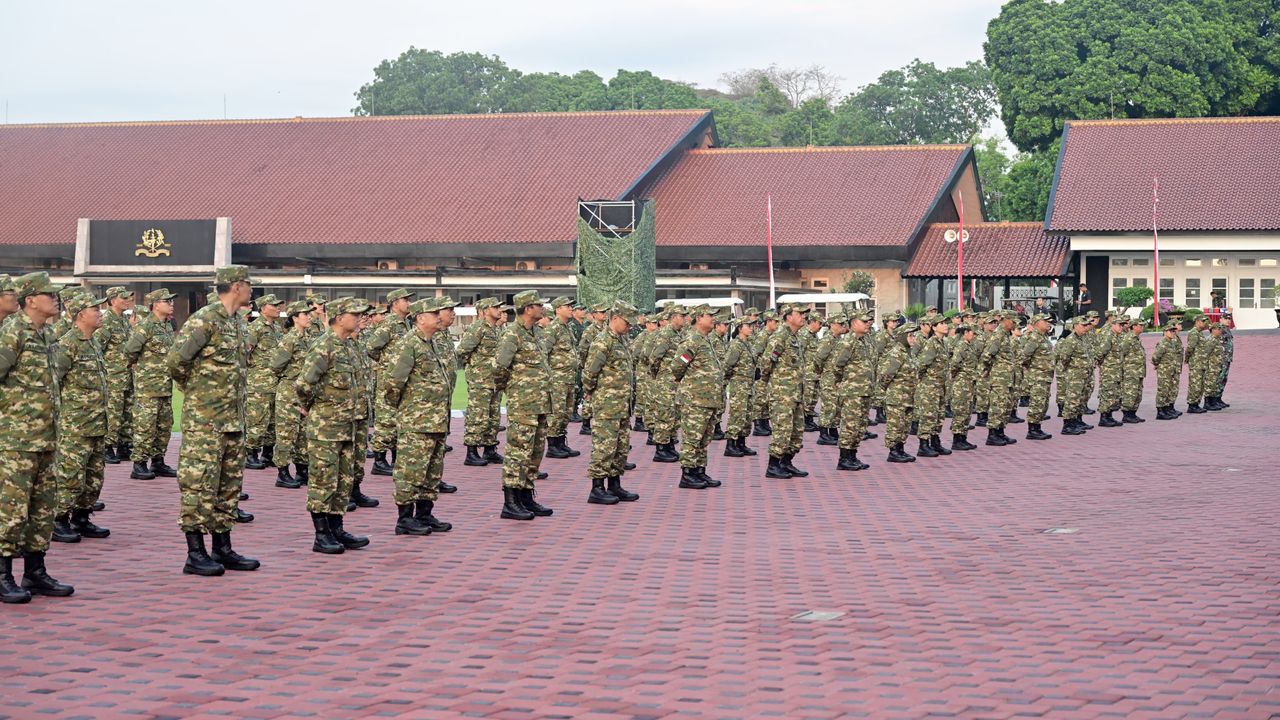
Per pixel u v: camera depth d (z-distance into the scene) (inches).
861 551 475.8
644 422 913.5
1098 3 2583.7
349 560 453.1
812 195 2322.8
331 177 2464.3
